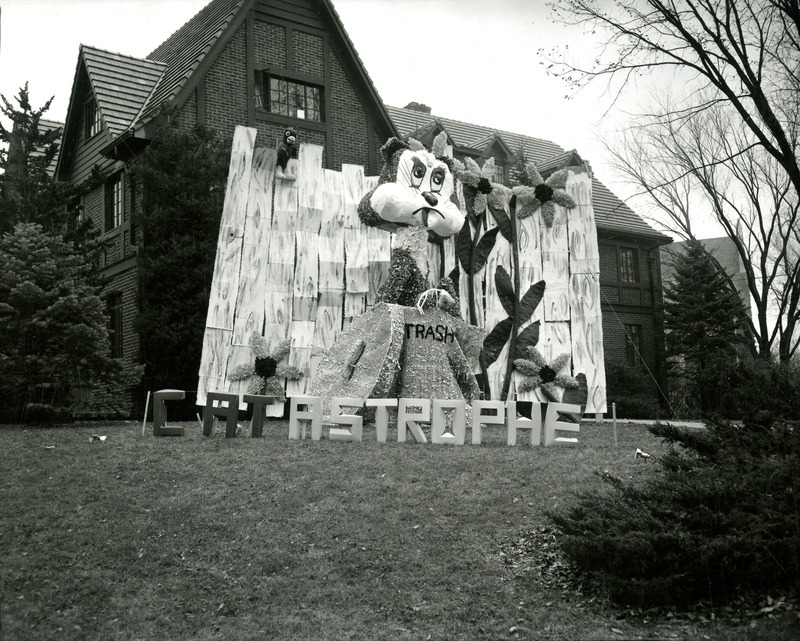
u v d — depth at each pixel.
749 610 8.38
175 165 21.44
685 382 33.69
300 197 21.34
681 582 8.51
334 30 27.12
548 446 16.30
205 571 9.67
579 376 22.78
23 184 21.83
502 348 22.64
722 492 9.12
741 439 10.30
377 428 15.78
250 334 20.22
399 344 17.81
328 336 21.12
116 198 25.91
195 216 21.47
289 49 26.28
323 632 8.38
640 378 30.27
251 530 10.75
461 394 18.59
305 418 15.98
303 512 11.38
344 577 9.63
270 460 13.76
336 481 12.61
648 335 35.47
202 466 13.32
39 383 18.56
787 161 15.27
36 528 10.58
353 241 21.86
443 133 20.92
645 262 36.22
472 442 16.20
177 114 22.75
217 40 24.78
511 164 31.00
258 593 9.20
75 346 18.30
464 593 9.30
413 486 12.51
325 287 21.27
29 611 8.48
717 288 33.47
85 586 9.14
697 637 7.86
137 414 21.70
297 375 20.58
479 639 8.22
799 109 16.84
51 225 21.77
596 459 14.65
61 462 13.42
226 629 8.41
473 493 12.30
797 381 10.66
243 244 20.45
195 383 21.09
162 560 9.87
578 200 23.80
